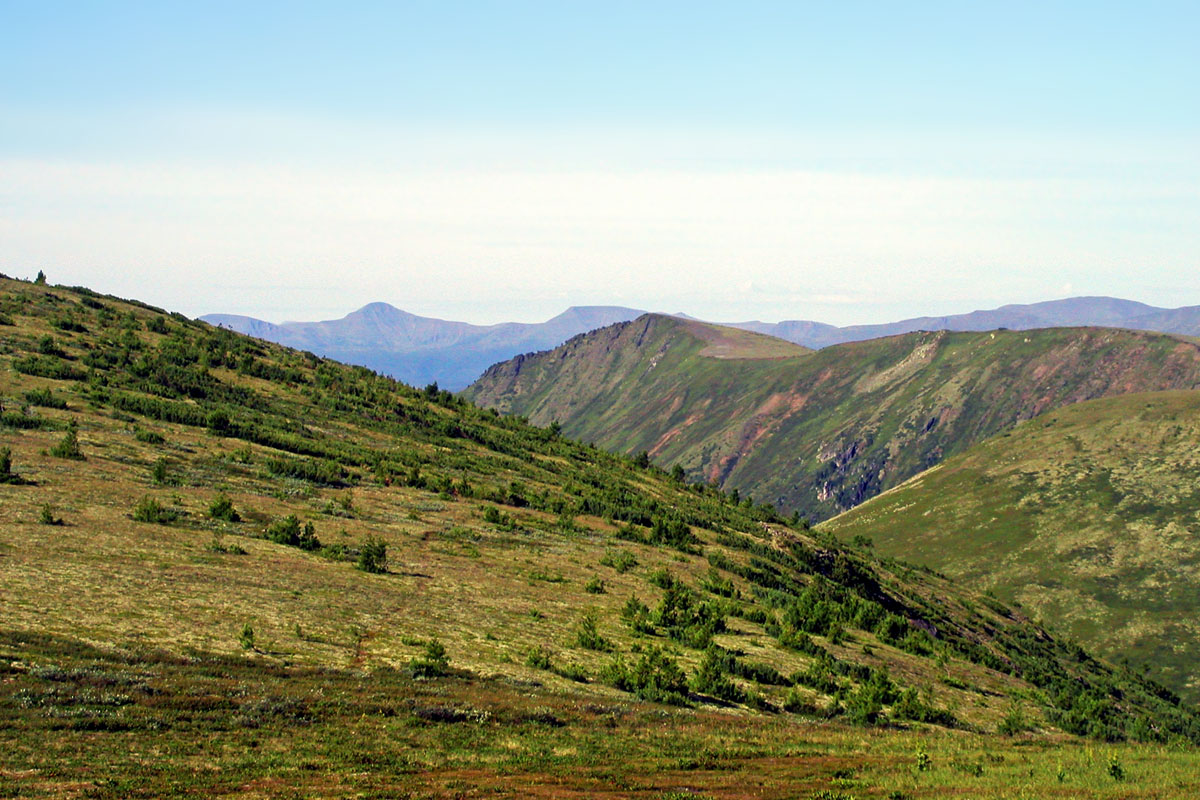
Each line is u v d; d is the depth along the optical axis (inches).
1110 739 2193.7
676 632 2284.7
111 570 1818.4
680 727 1430.9
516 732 1263.5
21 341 4601.4
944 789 1083.3
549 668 1748.3
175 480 3024.1
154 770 933.2
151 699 1155.9
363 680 1417.3
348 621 1787.6
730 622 2669.8
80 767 908.6
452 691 1429.6
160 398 4281.5
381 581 2250.2
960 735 1748.3
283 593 1910.7
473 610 2121.1
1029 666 4183.1
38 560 1797.5
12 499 2335.1
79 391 4008.4
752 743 1380.4
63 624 1413.6
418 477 3946.9
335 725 1178.6
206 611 1652.3
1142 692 4643.2
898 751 1418.6
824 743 1437.0
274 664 1424.7
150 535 2242.9
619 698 1619.1
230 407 4483.3
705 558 3708.2
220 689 1246.3
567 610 2341.3
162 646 1403.8
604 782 1050.7
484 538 3169.3
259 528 2610.7
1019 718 2071.9
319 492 3376.0
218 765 975.0
